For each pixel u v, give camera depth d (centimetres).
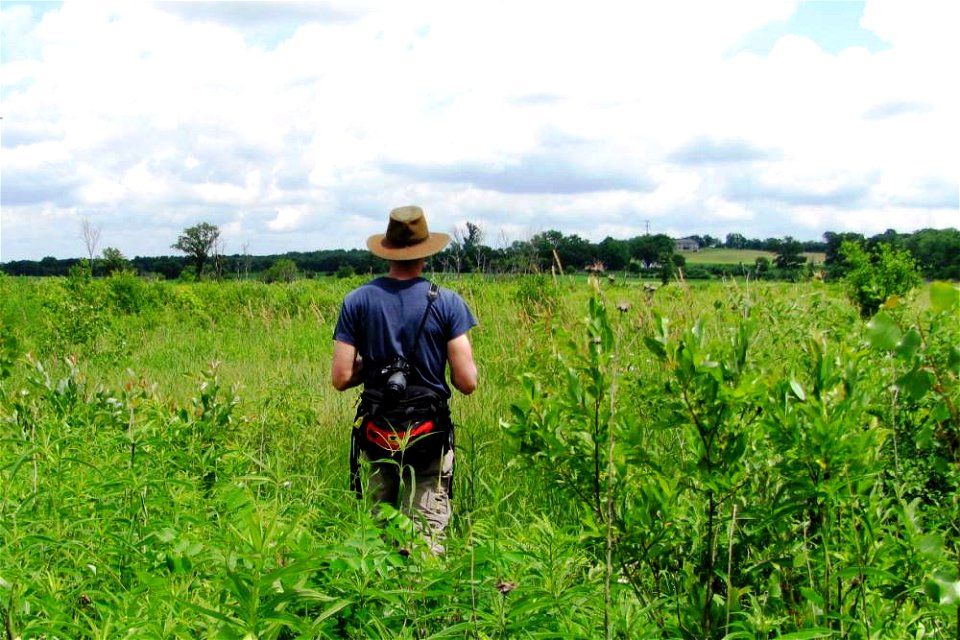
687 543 349
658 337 308
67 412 588
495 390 848
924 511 396
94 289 1569
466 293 1360
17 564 310
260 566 238
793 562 318
